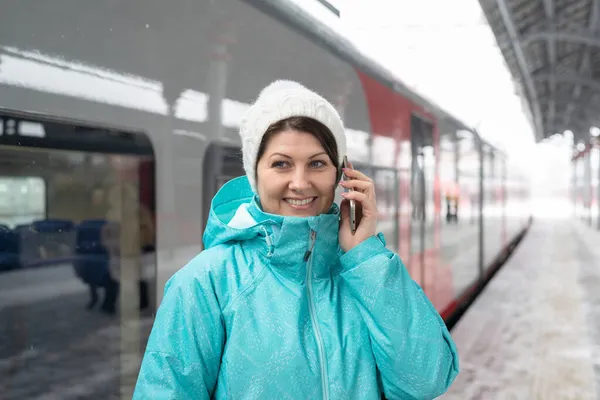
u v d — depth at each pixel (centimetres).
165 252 204
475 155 795
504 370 474
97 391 181
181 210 211
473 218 774
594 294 820
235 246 108
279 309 101
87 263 177
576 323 638
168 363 95
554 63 1130
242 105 246
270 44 270
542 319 660
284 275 105
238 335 97
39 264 164
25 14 159
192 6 220
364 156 378
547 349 535
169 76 207
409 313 105
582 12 847
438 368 105
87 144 175
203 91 224
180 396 93
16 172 157
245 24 253
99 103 179
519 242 1770
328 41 332
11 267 157
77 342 175
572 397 414
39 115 161
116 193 186
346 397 98
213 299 100
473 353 522
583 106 1708
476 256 793
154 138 200
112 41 185
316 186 104
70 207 172
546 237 1972
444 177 600
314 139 102
